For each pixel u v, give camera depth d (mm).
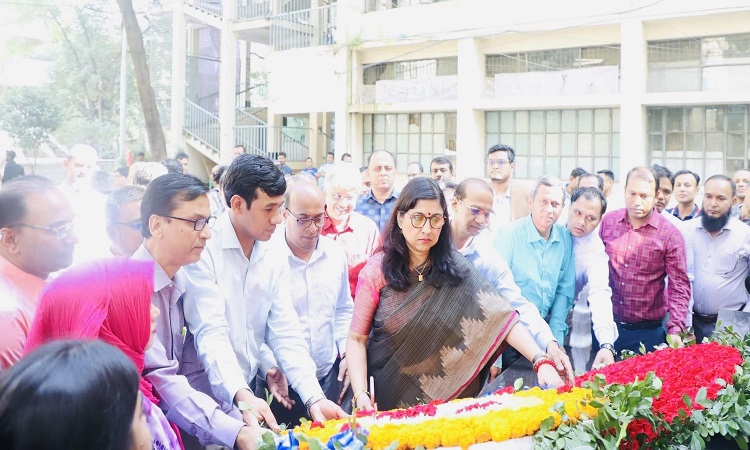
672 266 4188
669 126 14195
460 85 16156
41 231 2197
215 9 20250
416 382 2816
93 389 1099
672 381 2496
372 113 18016
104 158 25000
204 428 2225
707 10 12977
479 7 15633
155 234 2352
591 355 4203
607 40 14594
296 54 18438
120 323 1855
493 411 2209
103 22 26031
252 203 2689
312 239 3303
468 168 16219
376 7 17578
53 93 24953
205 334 2584
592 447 2086
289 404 2836
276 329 2938
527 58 15805
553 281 3885
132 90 26109
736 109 13500
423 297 2814
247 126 19109
